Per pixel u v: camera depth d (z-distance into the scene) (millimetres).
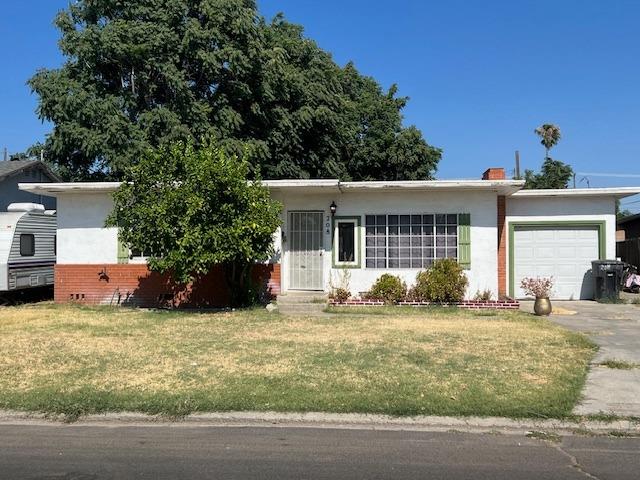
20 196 26250
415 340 10273
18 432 6074
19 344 9969
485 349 9477
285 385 7352
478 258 15836
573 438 5883
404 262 16094
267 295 15930
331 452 5453
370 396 6902
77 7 22234
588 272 17781
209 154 13797
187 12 21484
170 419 6422
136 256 16344
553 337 10555
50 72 21656
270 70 21938
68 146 21266
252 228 13719
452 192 15945
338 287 16172
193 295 15945
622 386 7371
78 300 16531
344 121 26688
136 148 20078
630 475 4910
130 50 20688
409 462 5199
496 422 6266
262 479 4809
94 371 8062
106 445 5664
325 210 16312
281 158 23281
